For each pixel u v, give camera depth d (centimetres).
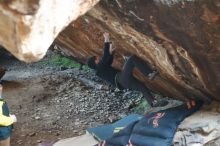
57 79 1411
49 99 1229
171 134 664
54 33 323
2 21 288
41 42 305
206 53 525
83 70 1498
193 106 724
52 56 1747
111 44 696
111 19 568
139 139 691
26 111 1141
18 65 1850
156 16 482
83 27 738
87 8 368
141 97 1109
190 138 636
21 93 1315
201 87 670
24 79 1505
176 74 670
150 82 848
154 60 663
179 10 455
